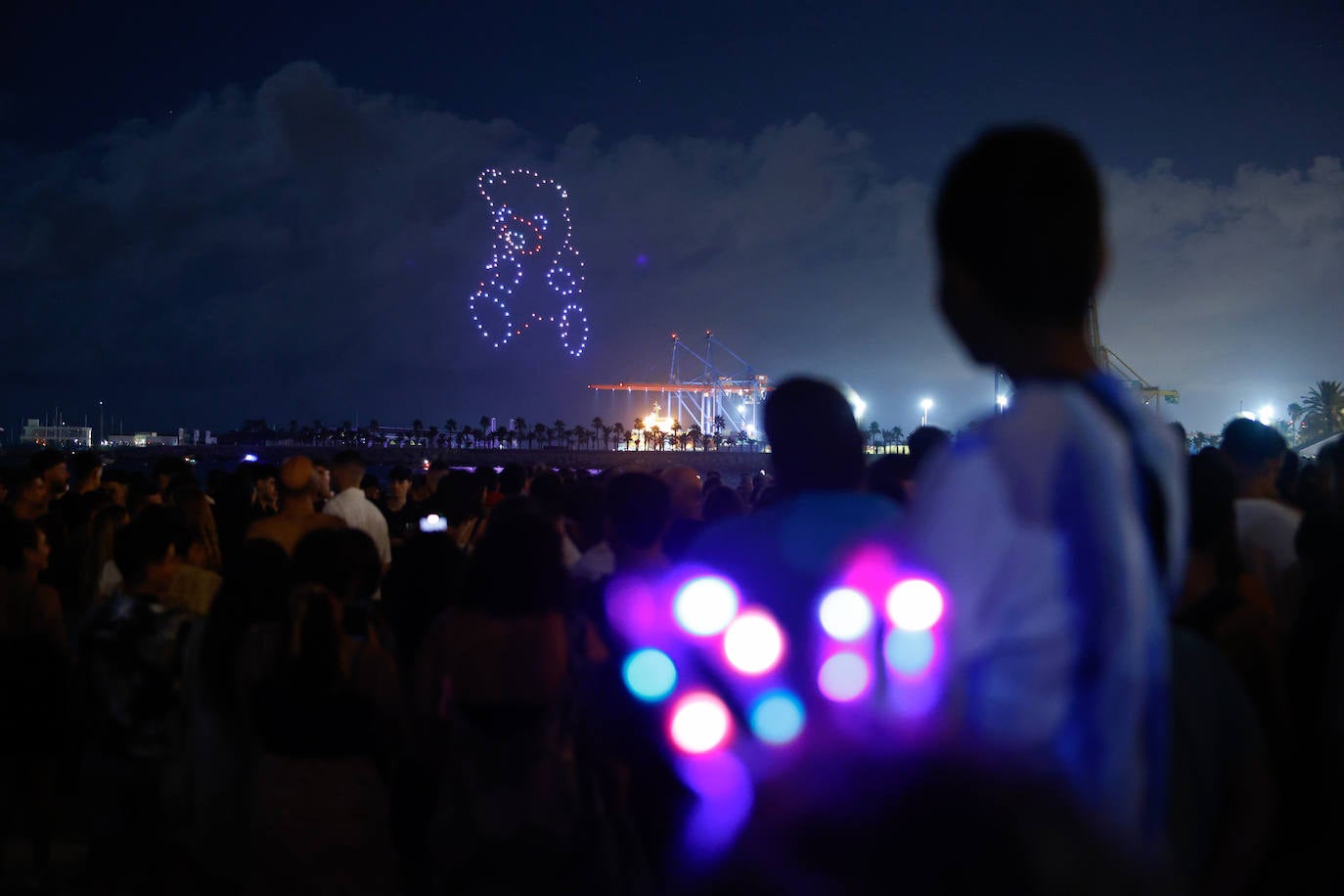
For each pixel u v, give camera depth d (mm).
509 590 2971
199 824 3373
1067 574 1074
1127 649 1069
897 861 1287
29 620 4613
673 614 1960
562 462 144875
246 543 3578
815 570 1604
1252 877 1788
